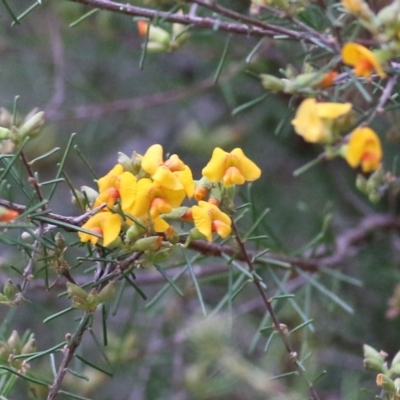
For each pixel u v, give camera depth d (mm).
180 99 1086
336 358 932
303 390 845
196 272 859
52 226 744
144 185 739
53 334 1025
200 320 863
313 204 1104
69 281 750
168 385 905
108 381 963
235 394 907
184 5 785
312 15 788
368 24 734
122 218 744
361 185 790
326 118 737
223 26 773
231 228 765
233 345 875
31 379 752
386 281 926
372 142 733
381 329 977
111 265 755
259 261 809
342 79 747
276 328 771
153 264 751
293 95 759
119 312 1008
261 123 1113
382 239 890
